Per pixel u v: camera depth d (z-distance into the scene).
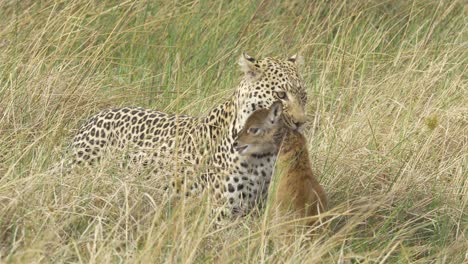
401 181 11.46
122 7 15.55
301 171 10.06
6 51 13.55
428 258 10.02
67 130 12.22
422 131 12.70
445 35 16.48
